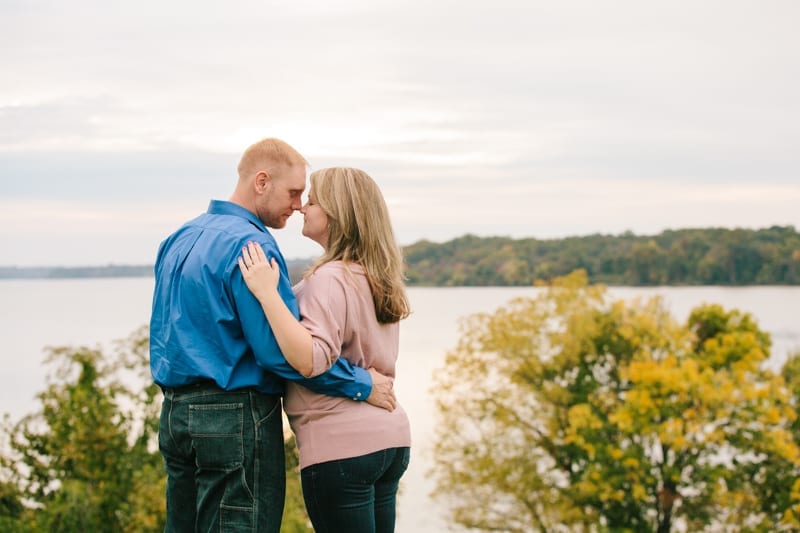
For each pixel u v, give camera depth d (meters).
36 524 15.23
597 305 23.16
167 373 3.54
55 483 16.09
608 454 21.23
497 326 22.86
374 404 3.74
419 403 31.33
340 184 3.80
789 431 21.92
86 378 15.98
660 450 22.11
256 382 3.51
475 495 22.69
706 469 20.83
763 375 21.92
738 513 21.02
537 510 22.88
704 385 20.11
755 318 23.23
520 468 22.50
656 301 23.11
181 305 3.50
